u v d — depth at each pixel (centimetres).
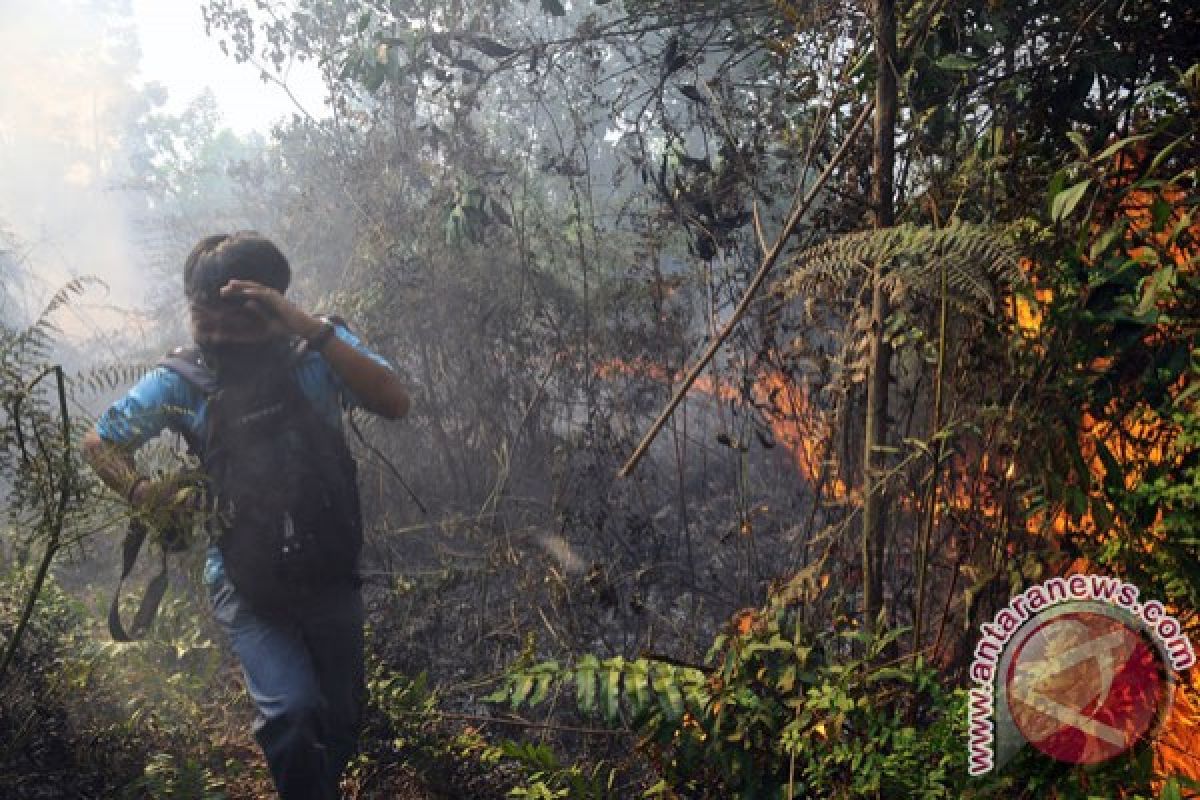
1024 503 250
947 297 238
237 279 288
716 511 489
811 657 261
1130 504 227
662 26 429
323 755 286
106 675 369
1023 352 236
